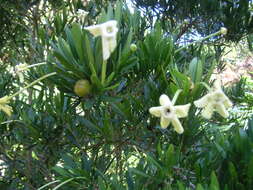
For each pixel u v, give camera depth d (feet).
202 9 2.93
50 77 1.55
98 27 1.28
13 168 2.52
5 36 3.45
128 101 1.70
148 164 1.58
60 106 1.92
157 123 1.75
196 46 2.85
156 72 1.75
